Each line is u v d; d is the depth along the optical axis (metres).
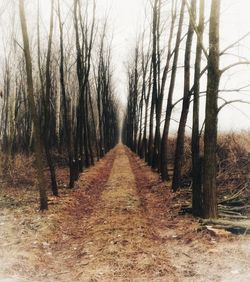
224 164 13.86
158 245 8.56
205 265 7.00
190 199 13.19
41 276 7.07
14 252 8.00
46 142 15.04
